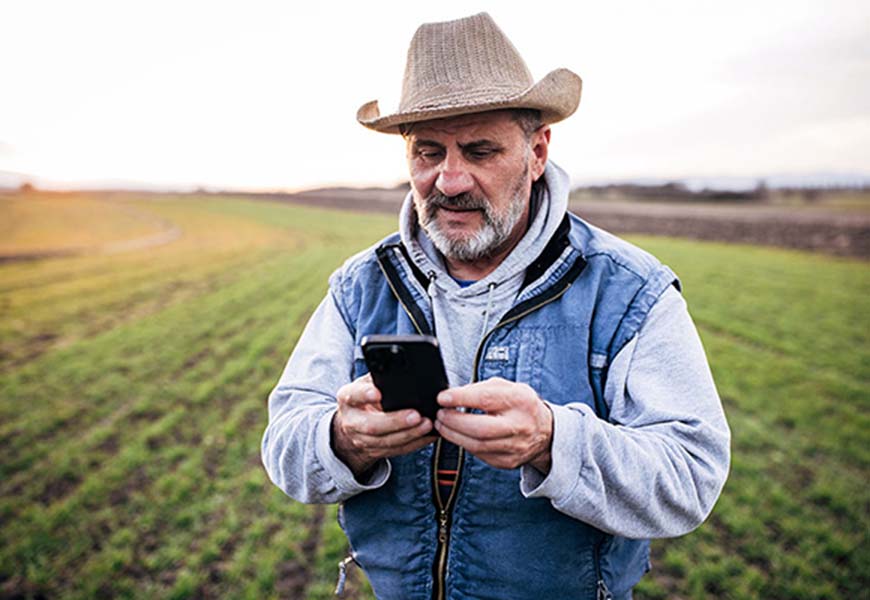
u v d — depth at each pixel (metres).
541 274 1.18
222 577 3.46
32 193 86.75
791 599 3.16
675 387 1.06
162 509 4.20
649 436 0.99
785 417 5.72
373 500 1.21
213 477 4.73
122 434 5.62
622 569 1.17
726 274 16.38
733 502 4.13
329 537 3.81
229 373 7.68
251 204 68.12
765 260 19.75
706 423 1.03
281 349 9.24
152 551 3.71
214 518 4.10
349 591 3.34
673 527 0.99
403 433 0.90
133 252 27.30
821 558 3.45
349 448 1.02
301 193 90.88
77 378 7.52
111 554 3.61
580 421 0.91
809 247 23.25
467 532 1.14
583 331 1.11
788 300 12.45
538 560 1.10
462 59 1.15
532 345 1.13
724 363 7.69
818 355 8.05
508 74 1.17
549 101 1.12
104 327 11.11
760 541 3.64
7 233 36.91
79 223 45.62
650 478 0.92
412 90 1.19
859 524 3.83
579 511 0.92
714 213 41.97
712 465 1.01
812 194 57.34
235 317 11.98
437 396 0.86
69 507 4.16
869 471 4.63
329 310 1.41
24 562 3.55
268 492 4.46
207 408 6.43
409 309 1.25
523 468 0.95
